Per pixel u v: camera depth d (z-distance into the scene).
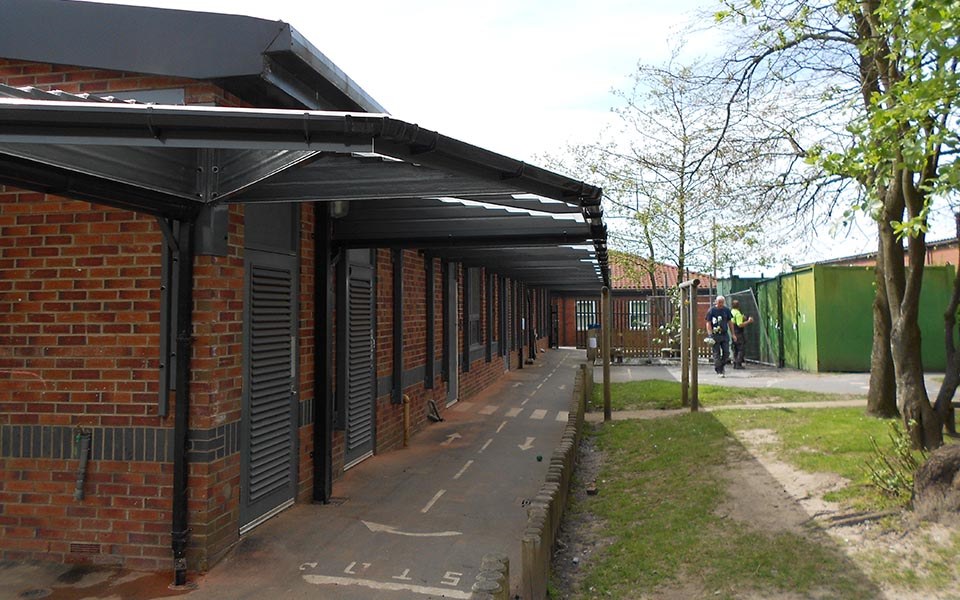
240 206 5.22
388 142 3.08
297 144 2.99
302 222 6.61
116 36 4.97
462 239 7.03
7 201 5.18
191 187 4.60
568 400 14.26
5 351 5.15
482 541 5.52
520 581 4.82
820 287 17.25
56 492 5.05
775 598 4.46
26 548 5.07
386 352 9.20
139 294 5.00
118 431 4.99
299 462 6.49
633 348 23.53
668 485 7.07
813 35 8.35
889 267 7.74
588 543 5.95
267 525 5.80
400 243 7.12
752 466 7.19
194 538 4.82
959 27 4.66
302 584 4.65
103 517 4.99
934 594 4.26
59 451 5.07
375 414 8.77
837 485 6.18
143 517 4.94
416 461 8.48
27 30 5.03
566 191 4.24
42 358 5.11
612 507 6.75
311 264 6.81
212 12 4.86
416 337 10.63
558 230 6.89
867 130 5.98
